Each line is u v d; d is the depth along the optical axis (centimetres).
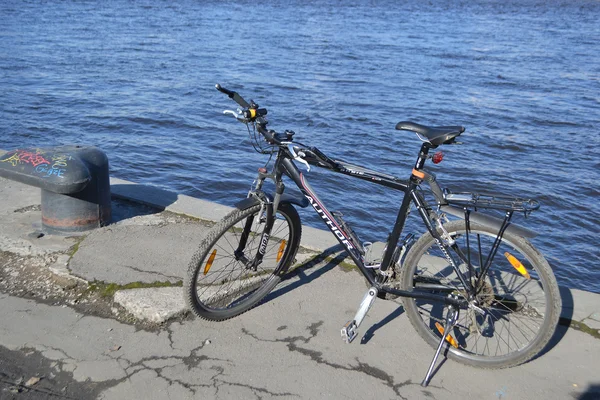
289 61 2334
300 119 1445
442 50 2897
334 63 2331
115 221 475
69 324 349
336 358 328
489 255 320
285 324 357
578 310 370
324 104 1611
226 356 326
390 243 335
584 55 2905
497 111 1623
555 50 3077
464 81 2066
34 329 343
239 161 1166
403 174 1091
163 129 1357
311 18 4612
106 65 2088
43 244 430
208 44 2750
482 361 322
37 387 298
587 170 1157
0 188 533
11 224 460
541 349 313
